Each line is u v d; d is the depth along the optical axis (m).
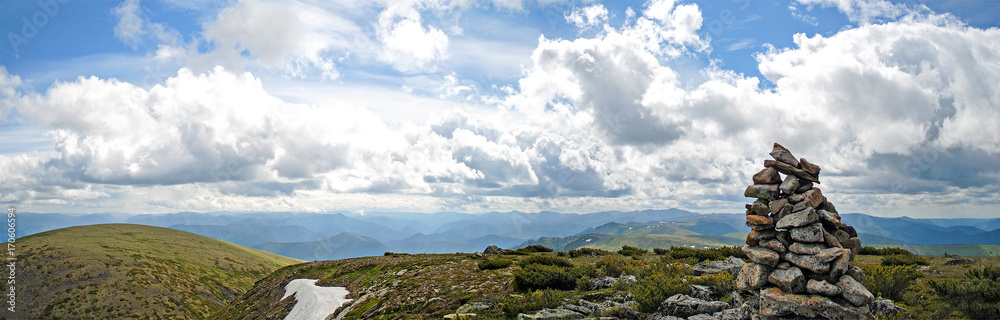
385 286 40.31
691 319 15.91
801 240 13.78
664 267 27.98
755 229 15.02
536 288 27.05
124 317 122.38
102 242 174.62
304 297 47.53
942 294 16.41
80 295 127.75
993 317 13.54
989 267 17.56
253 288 73.00
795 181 14.28
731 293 18.12
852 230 14.18
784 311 13.61
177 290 146.62
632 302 20.14
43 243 163.12
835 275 13.36
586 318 18.30
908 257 30.59
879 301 15.79
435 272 40.41
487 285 30.31
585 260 44.81
